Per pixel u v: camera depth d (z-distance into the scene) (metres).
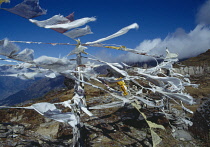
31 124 8.69
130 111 9.76
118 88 16.92
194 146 7.10
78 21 2.07
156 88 4.75
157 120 8.63
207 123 7.77
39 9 1.56
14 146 5.59
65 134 7.40
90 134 7.61
